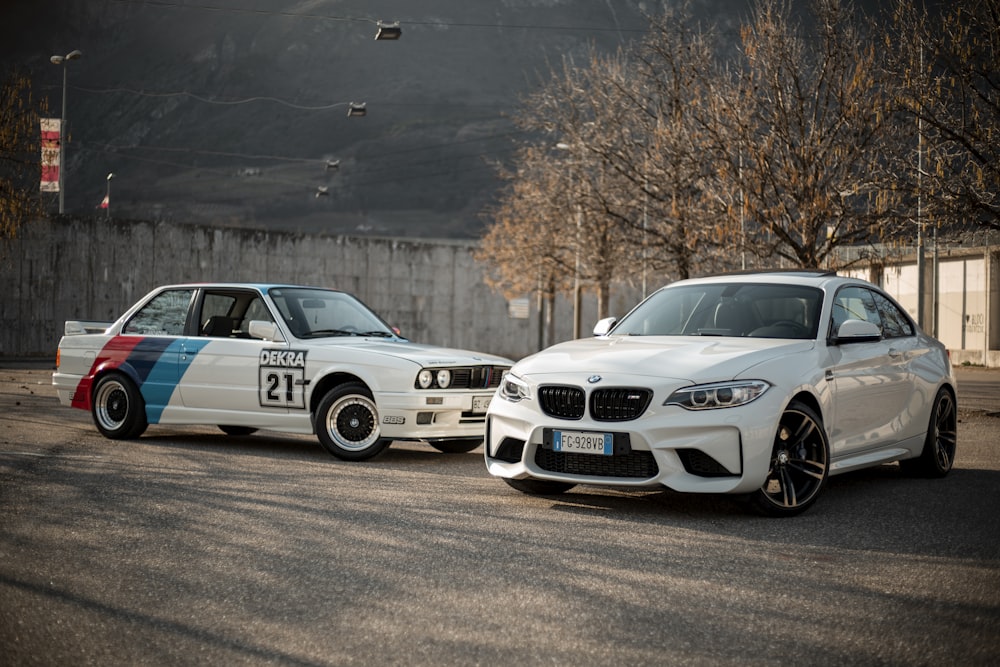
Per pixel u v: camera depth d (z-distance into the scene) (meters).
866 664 3.78
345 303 10.86
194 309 10.60
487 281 45.19
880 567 5.29
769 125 17.83
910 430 8.30
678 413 6.48
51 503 6.88
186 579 4.92
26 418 12.73
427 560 5.34
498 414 7.15
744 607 4.52
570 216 29.33
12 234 24.66
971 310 34.34
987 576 5.11
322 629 4.16
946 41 14.36
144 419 10.59
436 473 8.64
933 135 14.85
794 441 6.86
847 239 17.81
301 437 11.59
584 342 7.74
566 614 4.39
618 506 7.06
